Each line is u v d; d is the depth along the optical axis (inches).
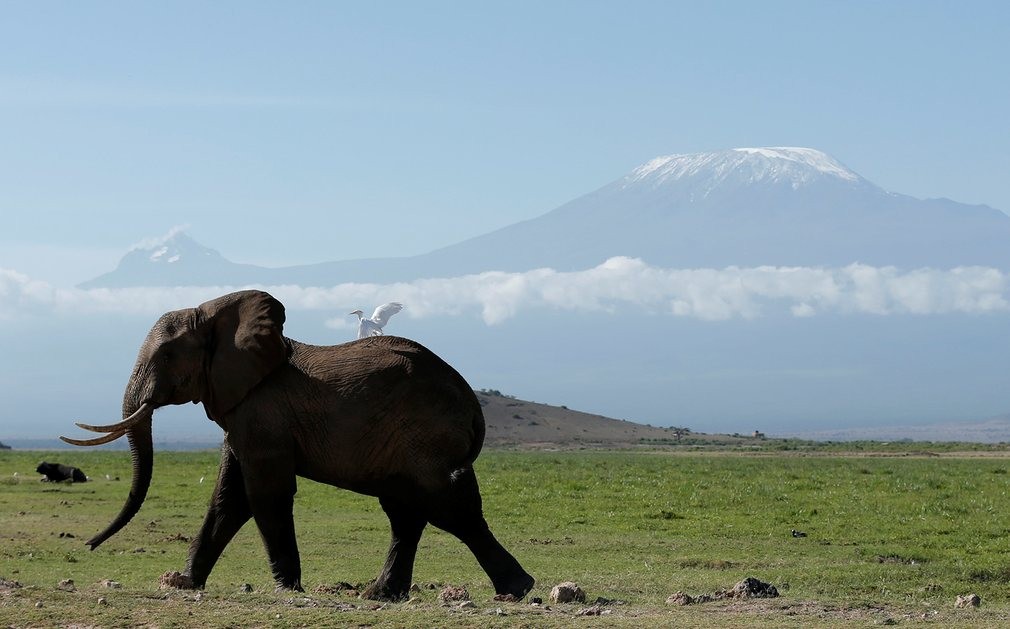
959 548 2160.4
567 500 3019.2
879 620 1202.6
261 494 1419.8
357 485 1421.0
